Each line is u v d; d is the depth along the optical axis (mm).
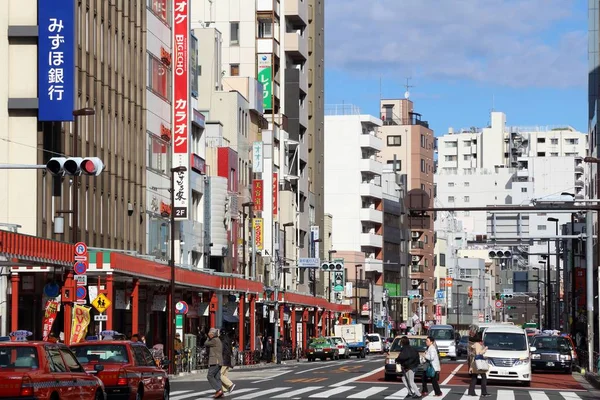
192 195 88188
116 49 68375
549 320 122188
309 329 133875
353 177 169250
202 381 53844
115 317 65500
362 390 45156
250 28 120625
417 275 195750
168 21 82000
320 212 149000
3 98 54281
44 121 55031
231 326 94375
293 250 126062
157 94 78375
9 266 46094
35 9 54469
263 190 111562
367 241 169000
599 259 95938
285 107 133500
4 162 54500
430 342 42500
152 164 77000
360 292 162875
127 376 30109
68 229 58594
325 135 170500
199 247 88438
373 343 121625
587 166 133125
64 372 25422
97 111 63969
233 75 120625
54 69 53781
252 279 93312
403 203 187375
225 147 96750
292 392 43500
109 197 66750
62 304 52125
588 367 62344
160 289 69312
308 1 144750
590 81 123875
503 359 51688
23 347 24484
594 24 123312
